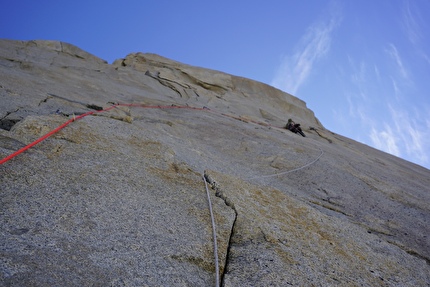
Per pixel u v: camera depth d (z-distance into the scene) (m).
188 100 21.39
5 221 3.40
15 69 14.88
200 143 11.41
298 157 12.09
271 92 29.31
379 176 12.93
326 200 8.95
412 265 5.89
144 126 9.30
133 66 25.64
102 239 3.62
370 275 4.89
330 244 5.40
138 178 5.24
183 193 5.27
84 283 2.97
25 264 2.93
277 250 4.51
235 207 5.22
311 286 4.00
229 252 4.27
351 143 23.70
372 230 7.61
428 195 12.19
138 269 3.38
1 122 7.34
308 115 29.48
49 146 5.23
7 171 4.24
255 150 12.01
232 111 22.00
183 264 3.73
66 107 9.23
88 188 4.48
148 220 4.25
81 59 23.42
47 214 3.72
